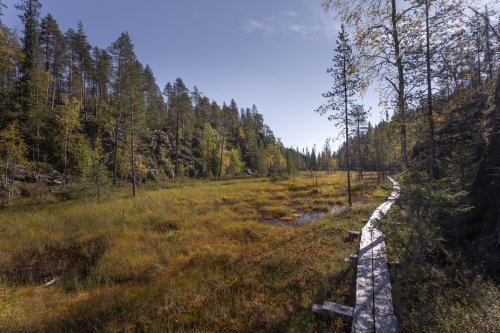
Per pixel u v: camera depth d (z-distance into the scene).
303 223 12.52
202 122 62.72
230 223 12.69
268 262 6.97
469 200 6.59
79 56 37.47
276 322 4.26
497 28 6.68
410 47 7.25
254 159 64.69
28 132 24.61
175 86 45.28
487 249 5.31
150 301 5.30
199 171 47.59
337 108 15.04
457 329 2.99
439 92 7.40
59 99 37.66
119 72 23.67
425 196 4.70
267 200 20.45
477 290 3.71
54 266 7.93
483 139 7.92
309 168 98.38
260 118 82.31
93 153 21.20
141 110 22.95
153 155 40.25
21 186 20.12
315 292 5.22
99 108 38.34
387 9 7.34
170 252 8.61
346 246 7.86
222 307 4.85
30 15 29.86
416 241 5.20
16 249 9.16
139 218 13.36
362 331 3.57
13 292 5.96
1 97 23.22
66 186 22.42
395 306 4.14
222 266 7.20
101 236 10.55
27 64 27.17
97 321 4.59
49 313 5.02
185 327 4.36
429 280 4.40
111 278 6.97
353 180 38.25
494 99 7.96
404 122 7.62
